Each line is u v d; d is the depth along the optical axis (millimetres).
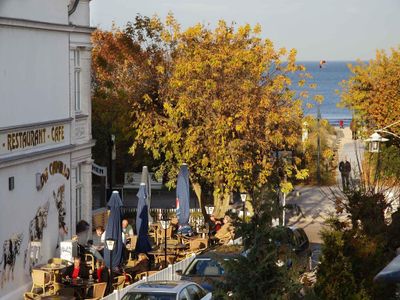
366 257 16844
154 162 51062
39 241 29797
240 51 42312
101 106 49688
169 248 33188
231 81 42062
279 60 43500
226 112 41625
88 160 35406
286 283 15391
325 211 45562
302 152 53625
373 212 20750
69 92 33250
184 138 42688
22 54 28859
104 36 54781
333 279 16328
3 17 26906
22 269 28312
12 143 27812
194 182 43938
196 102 41594
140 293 21359
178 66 42719
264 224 15758
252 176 27812
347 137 83688
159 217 42188
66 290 25953
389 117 58969
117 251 27734
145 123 43219
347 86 67125
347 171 43312
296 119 42656
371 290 16453
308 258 29438
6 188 27219
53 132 31469
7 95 27656
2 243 26828
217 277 25000
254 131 41594
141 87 45312
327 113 153375
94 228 38656
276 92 42656
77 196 35062
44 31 30719
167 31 45688
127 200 51719
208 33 44500
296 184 57500
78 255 30609
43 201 30297
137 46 48500
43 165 30297
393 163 36375
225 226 36281
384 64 63906
